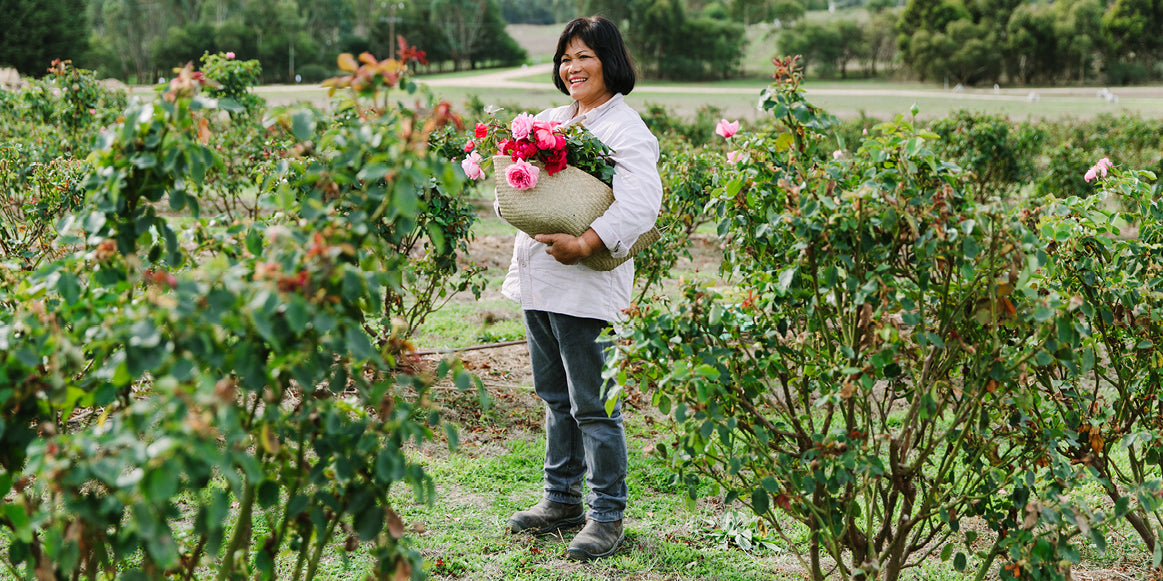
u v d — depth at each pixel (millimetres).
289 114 1612
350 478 1647
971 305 2232
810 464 2201
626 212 2951
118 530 1589
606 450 3158
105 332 1477
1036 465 2391
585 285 3061
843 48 103875
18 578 1773
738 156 2443
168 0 100625
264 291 1387
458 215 4426
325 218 1594
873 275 2098
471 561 3123
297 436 1688
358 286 1497
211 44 93125
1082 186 11422
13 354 1531
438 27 103062
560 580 3021
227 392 1331
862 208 2094
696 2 123062
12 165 5750
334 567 2955
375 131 1616
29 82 8258
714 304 2199
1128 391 2824
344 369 1713
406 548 1812
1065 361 2201
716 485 2516
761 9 128375
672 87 80000
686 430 2279
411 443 4234
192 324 1400
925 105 49031
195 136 1647
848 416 2328
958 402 2402
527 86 69438
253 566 2793
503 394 5109
